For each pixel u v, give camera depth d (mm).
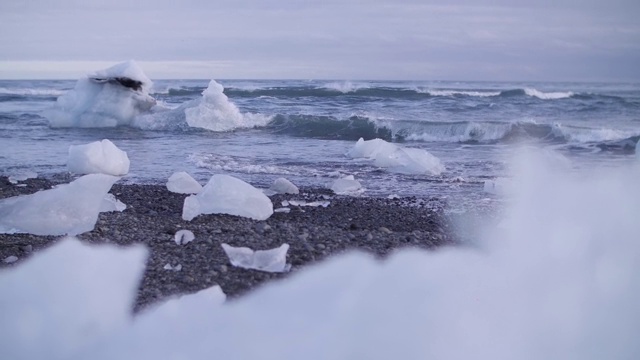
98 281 5031
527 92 24797
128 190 8906
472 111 20703
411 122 15953
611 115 20156
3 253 5707
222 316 4465
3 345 4121
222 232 6520
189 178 8883
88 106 17625
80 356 4039
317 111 20234
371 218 7445
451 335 4320
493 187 9062
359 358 4031
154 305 4621
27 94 27750
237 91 24812
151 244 6027
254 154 12758
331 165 11500
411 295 4820
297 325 4363
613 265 5297
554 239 5957
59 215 6539
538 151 11641
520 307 4688
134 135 15812
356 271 5273
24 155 12383
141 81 17859
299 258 5617
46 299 4727
